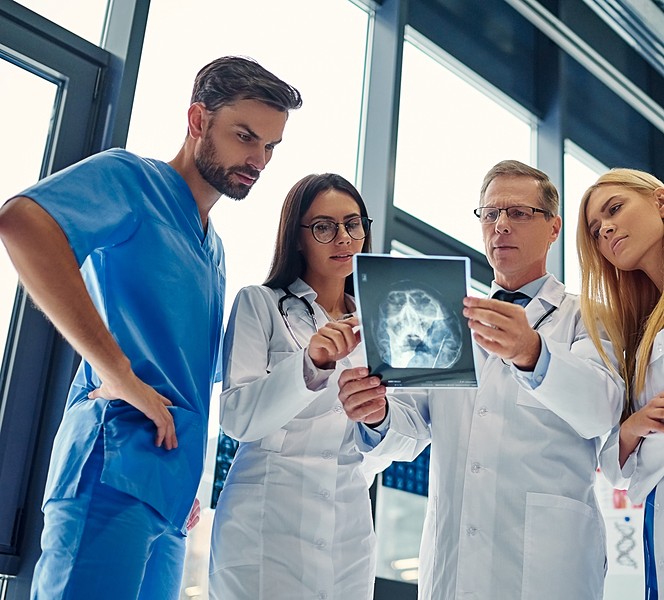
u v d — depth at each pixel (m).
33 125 2.10
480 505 1.54
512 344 1.44
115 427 1.30
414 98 3.16
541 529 1.50
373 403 1.50
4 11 2.04
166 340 1.41
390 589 2.47
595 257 1.72
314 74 2.82
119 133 2.14
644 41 3.68
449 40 3.32
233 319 1.65
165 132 2.29
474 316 1.42
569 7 3.57
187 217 1.52
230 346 1.61
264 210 2.48
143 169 1.47
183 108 2.35
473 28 3.46
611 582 3.04
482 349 1.70
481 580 1.49
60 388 1.95
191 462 1.39
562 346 1.52
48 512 1.30
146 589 1.35
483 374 1.65
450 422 1.65
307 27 2.84
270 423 1.50
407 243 2.83
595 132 3.90
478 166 3.33
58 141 2.09
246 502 1.52
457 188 3.20
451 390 1.67
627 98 3.88
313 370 1.47
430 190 3.09
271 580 1.45
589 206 1.73
